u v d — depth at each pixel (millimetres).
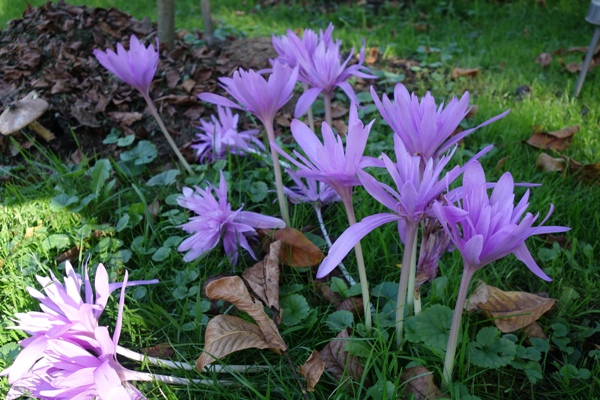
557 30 1151
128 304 477
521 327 420
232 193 620
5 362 423
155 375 375
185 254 513
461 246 310
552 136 694
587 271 497
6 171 640
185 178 647
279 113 786
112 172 662
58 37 816
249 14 1414
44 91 727
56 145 708
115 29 866
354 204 582
